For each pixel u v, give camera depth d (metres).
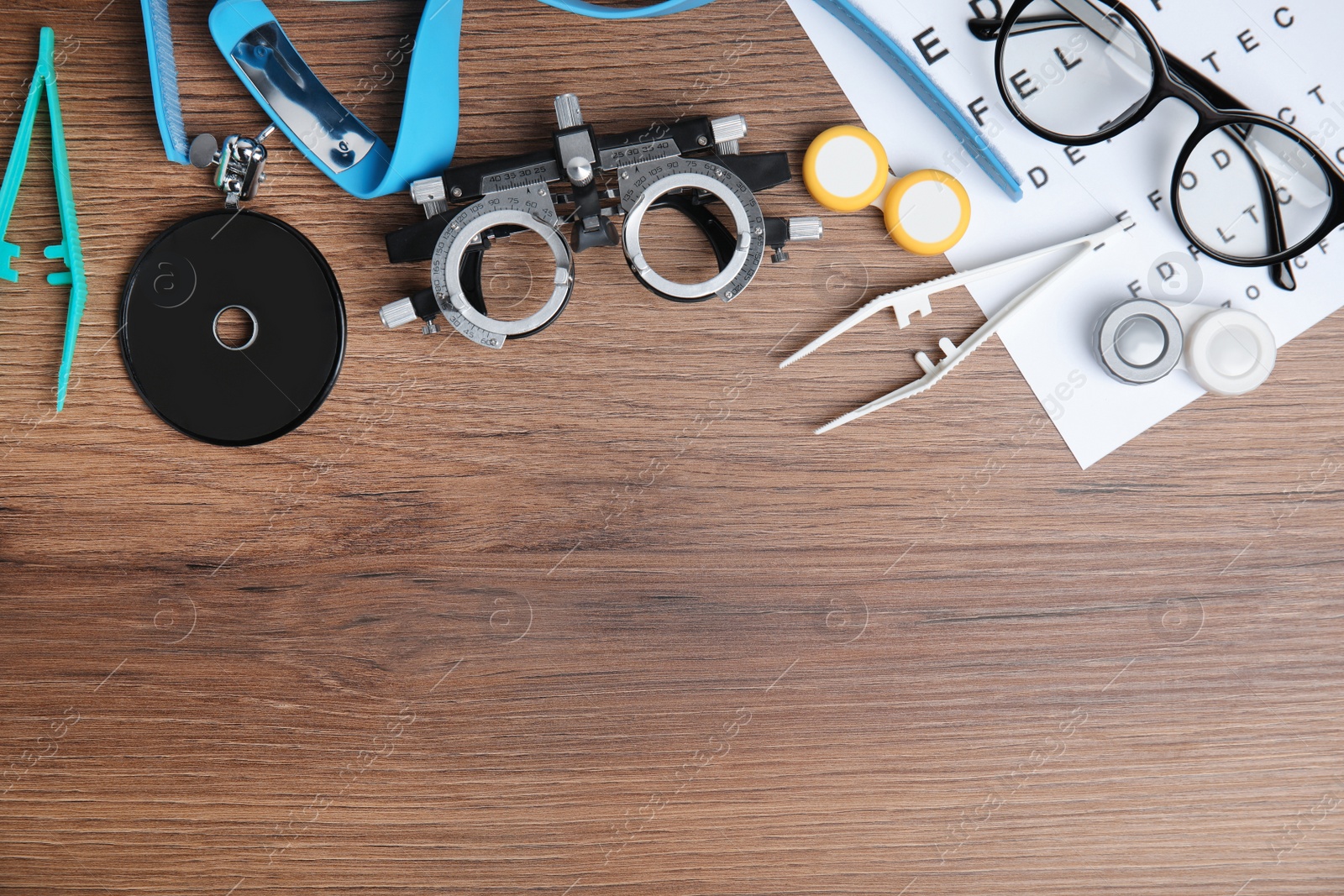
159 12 0.67
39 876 0.77
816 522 0.76
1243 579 0.76
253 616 0.75
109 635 0.75
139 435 0.73
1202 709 0.78
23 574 0.74
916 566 0.76
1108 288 0.73
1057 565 0.76
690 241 0.72
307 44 0.70
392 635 0.76
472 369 0.73
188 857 0.77
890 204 0.70
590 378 0.73
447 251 0.67
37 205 0.71
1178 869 0.80
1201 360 0.72
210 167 0.71
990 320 0.72
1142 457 0.75
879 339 0.73
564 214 0.71
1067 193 0.73
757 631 0.77
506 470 0.74
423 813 0.78
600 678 0.77
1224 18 0.71
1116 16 0.69
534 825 0.78
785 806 0.79
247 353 0.72
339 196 0.71
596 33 0.70
